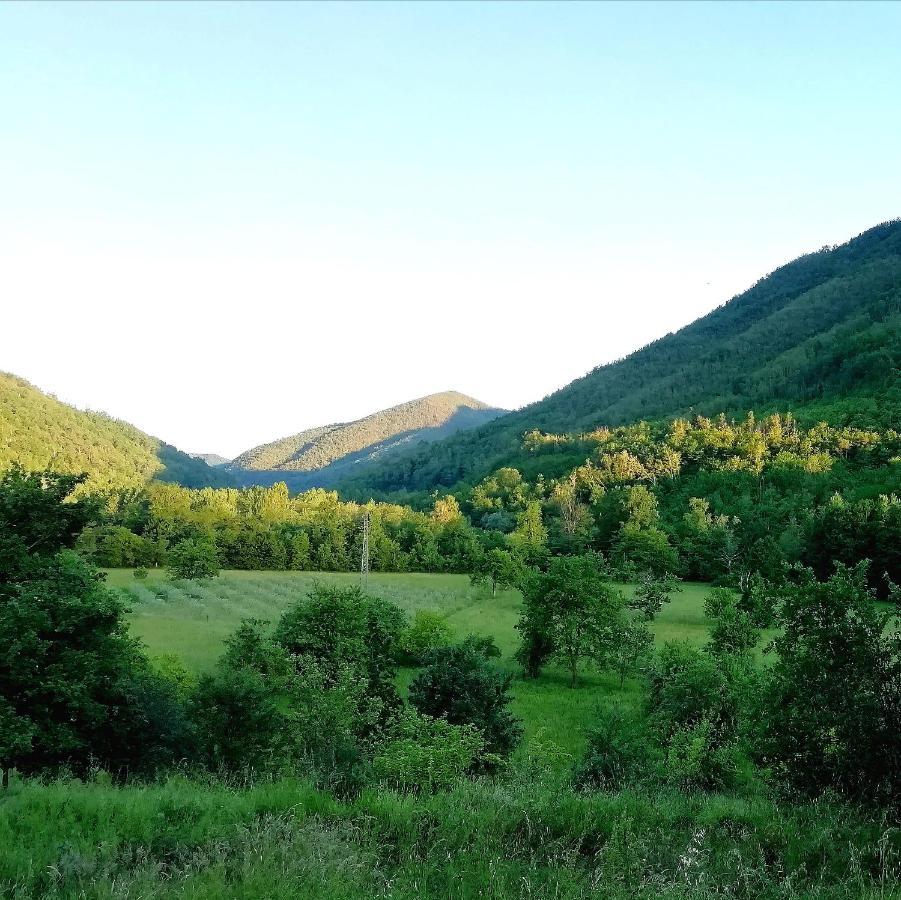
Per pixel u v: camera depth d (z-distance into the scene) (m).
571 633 47.97
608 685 48.41
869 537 85.38
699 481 142.00
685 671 25.48
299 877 6.22
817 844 7.36
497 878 6.34
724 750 19.73
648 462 168.38
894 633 10.37
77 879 6.25
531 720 37.44
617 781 16.44
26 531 20.02
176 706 21.97
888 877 6.60
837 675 10.09
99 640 19.12
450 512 153.88
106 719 18.70
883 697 9.67
